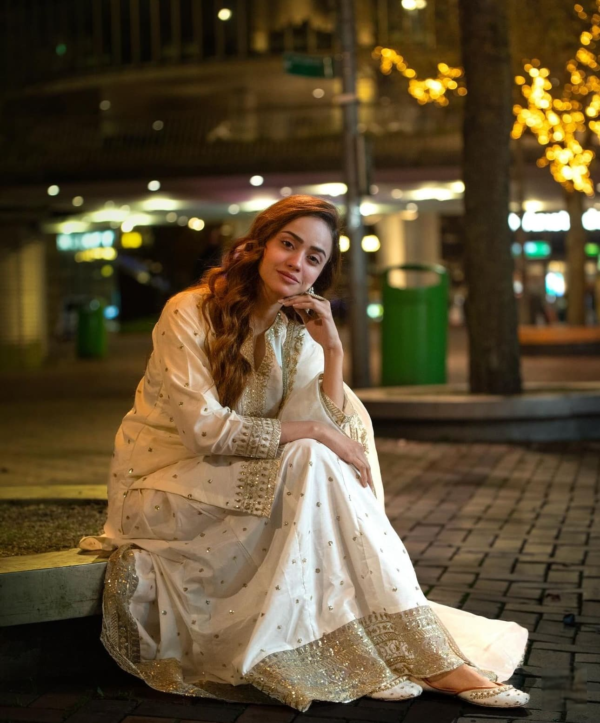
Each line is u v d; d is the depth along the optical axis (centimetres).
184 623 328
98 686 329
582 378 1648
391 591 324
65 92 3397
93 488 507
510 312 1002
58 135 2619
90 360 2578
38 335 2492
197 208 3130
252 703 314
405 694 315
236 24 3219
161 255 5553
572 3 1745
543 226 4106
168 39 3259
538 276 4153
